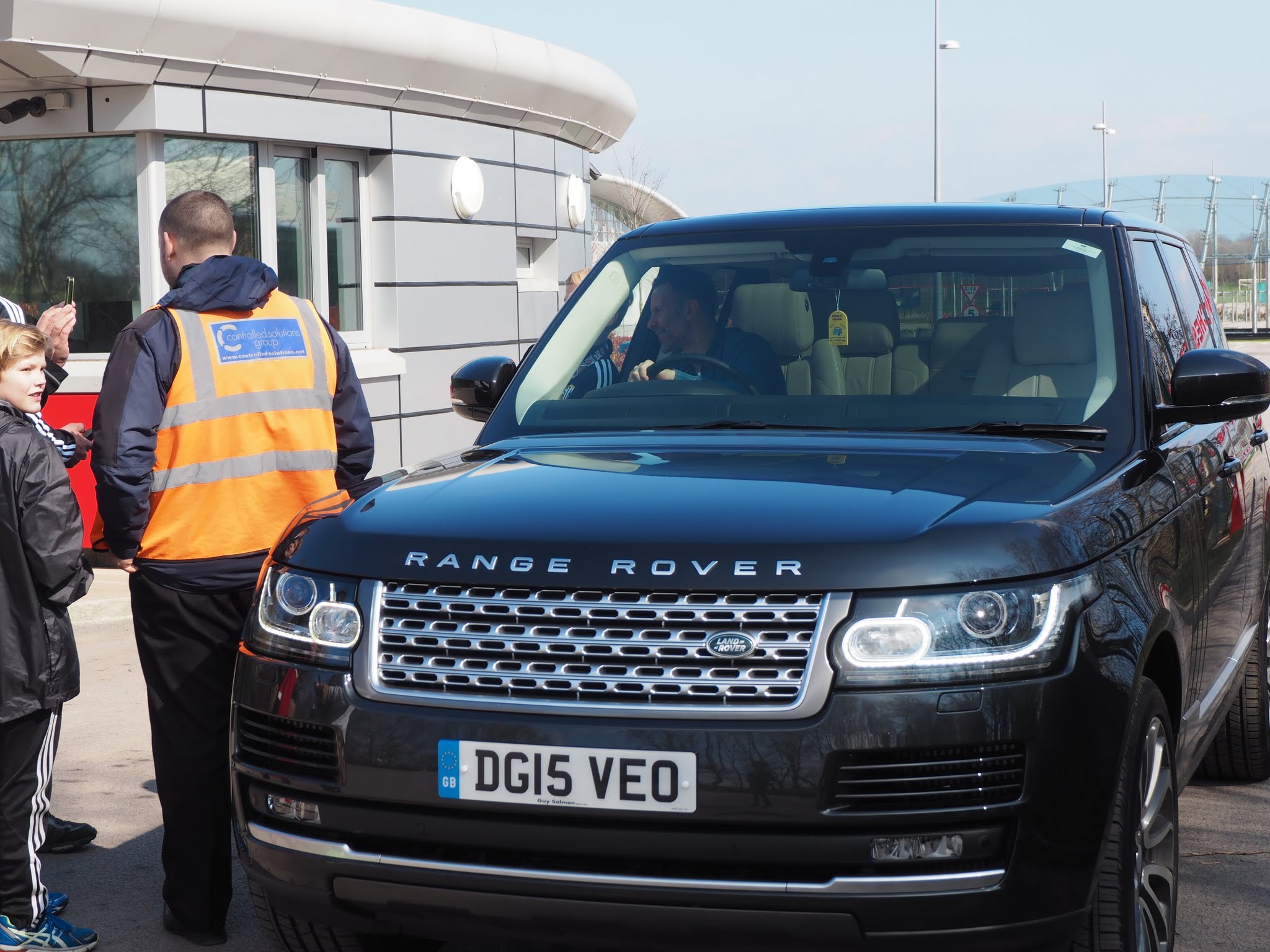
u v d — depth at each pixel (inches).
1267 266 2514.8
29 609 144.6
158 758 152.4
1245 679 193.3
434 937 107.4
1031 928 99.3
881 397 145.9
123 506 145.3
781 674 99.0
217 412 150.8
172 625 150.9
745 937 98.8
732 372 153.0
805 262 159.0
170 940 154.3
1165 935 121.8
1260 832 181.8
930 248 156.9
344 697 106.7
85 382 376.5
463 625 104.7
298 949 126.5
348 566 110.8
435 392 478.6
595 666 101.3
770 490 113.4
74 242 383.9
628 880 99.3
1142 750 113.0
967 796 99.0
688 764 98.3
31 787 148.1
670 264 164.9
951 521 105.3
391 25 426.3
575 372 159.2
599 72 552.7
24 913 148.5
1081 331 146.0
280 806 110.8
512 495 116.7
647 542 104.0
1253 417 209.8
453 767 102.5
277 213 418.0
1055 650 101.6
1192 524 140.0
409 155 458.3
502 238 512.1
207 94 381.4
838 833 97.7
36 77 360.2
